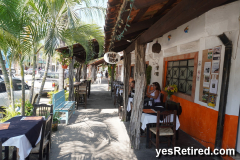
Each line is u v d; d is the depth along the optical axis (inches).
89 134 190.9
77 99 313.0
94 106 337.4
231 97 134.3
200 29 172.4
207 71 164.6
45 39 174.6
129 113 241.0
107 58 215.0
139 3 75.2
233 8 133.8
